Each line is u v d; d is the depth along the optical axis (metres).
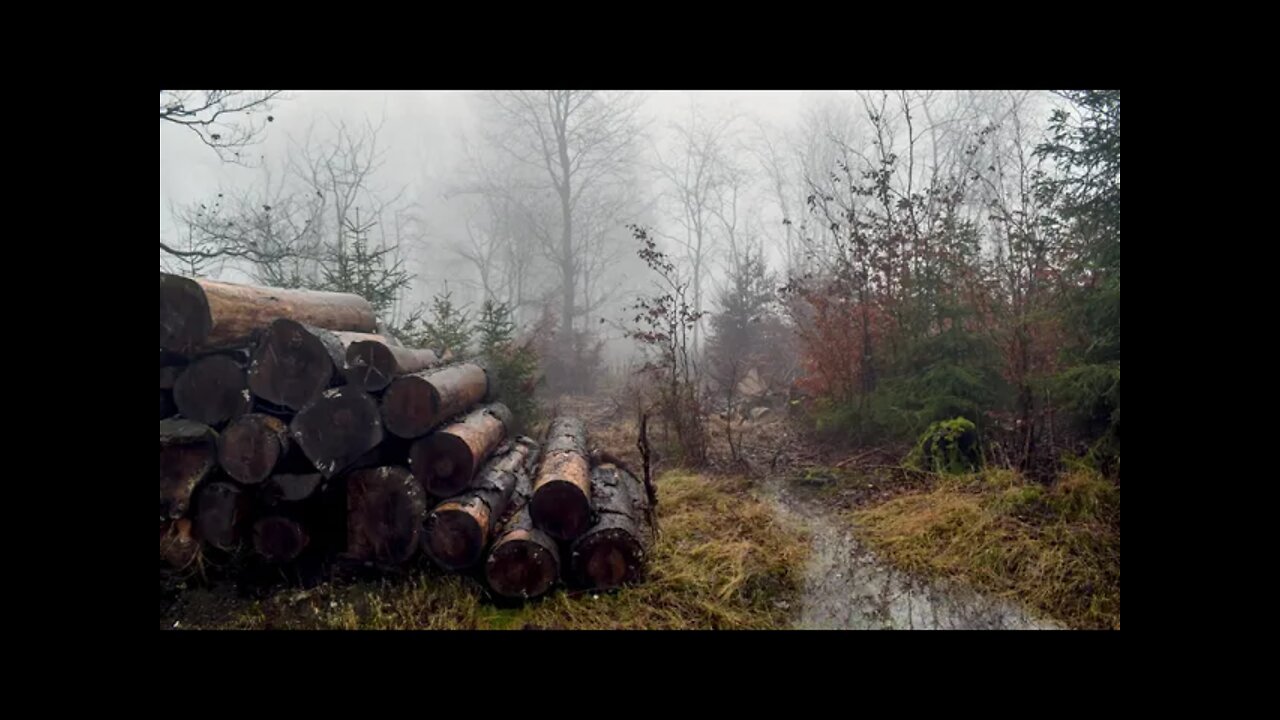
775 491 5.03
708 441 6.48
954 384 5.20
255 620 2.96
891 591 3.27
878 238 6.31
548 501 3.28
